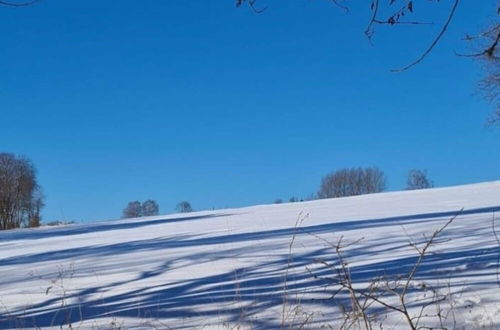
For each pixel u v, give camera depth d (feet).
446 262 21.11
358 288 18.08
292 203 91.50
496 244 24.49
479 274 18.88
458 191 80.79
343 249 26.81
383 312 16.15
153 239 43.06
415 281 18.37
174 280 22.65
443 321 15.21
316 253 26.27
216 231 45.47
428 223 36.94
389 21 11.07
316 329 15.34
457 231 30.78
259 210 80.43
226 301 18.42
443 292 17.11
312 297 17.74
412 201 67.15
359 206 66.44
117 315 18.39
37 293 22.45
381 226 37.65
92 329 17.26
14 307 20.71
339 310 16.52
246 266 24.12
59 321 18.38
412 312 15.94
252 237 36.83
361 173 178.91
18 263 33.73
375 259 23.25
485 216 39.50
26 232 73.72
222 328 16.21
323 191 181.68
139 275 24.39
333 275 20.36
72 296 21.48
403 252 24.59
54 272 27.45
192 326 16.65
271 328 15.84
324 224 43.29
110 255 33.32
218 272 23.43
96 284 23.26
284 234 37.17
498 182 98.07
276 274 21.70
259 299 18.10
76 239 52.19
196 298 19.21
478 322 14.93
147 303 19.38
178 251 31.78
